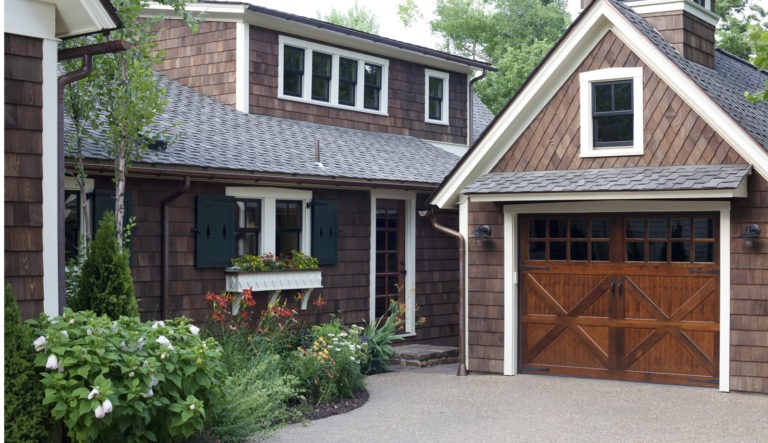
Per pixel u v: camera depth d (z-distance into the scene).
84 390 6.08
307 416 9.45
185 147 12.00
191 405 6.52
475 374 12.58
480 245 12.61
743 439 8.28
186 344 7.12
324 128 15.93
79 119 10.38
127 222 10.98
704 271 11.04
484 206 12.62
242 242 12.77
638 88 11.52
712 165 10.91
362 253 14.48
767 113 12.89
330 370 10.36
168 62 15.98
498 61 33.44
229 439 7.69
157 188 11.42
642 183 10.76
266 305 12.86
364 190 14.54
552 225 12.25
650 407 9.86
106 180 10.86
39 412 6.28
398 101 17.61
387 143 16.64
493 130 12.30
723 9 28.14
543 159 12.20
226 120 14.23
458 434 8.58
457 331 16.52
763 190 10.55
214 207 12.06
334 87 16.33
